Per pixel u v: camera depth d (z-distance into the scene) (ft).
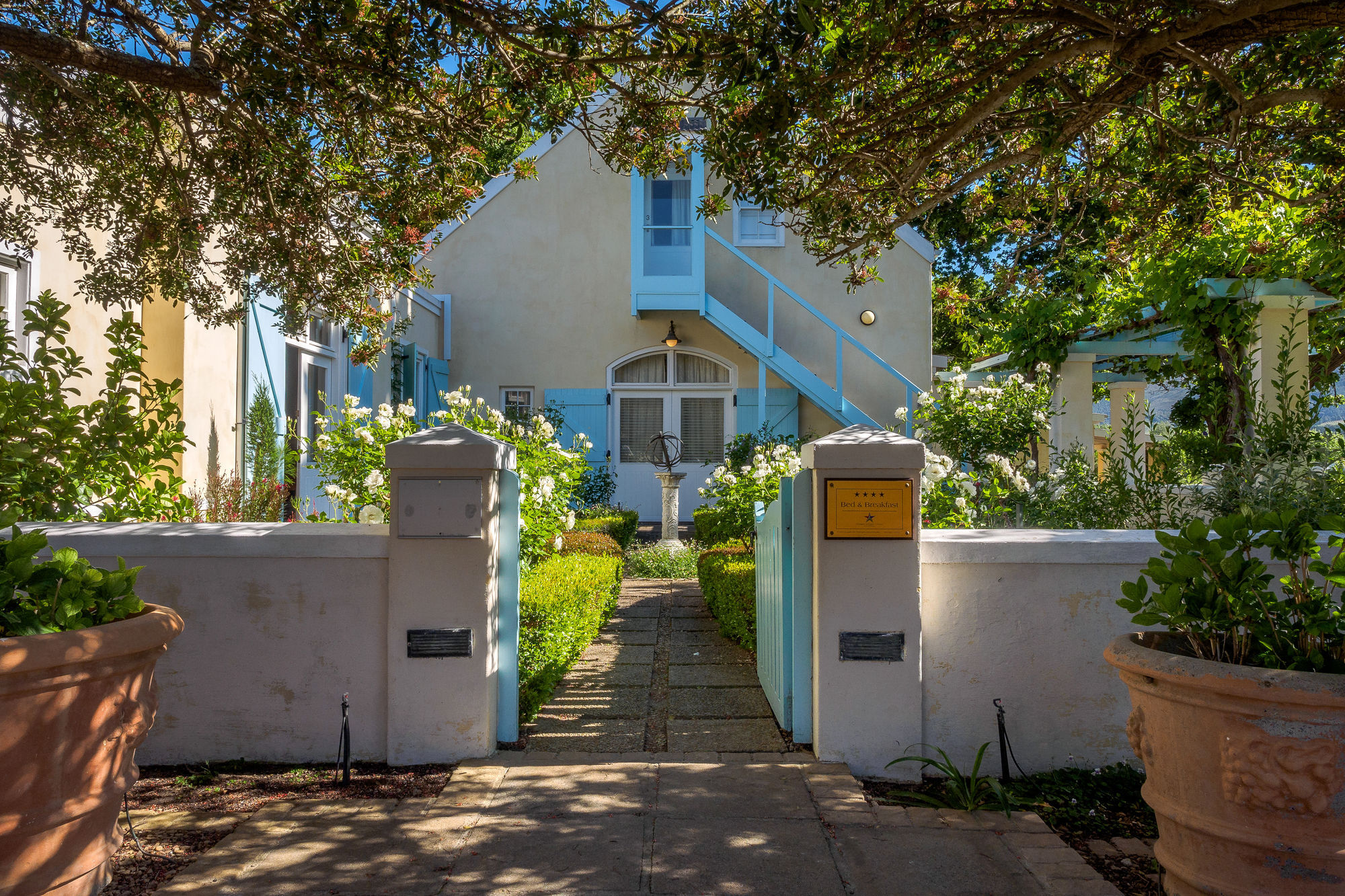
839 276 42.22
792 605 12.62
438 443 11.60
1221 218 20.72
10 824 6.74
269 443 24.03
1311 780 6.93
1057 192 16.66
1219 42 10.91
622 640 19.31
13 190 17.12
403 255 16.48
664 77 14.11
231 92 13.07
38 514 13.24
